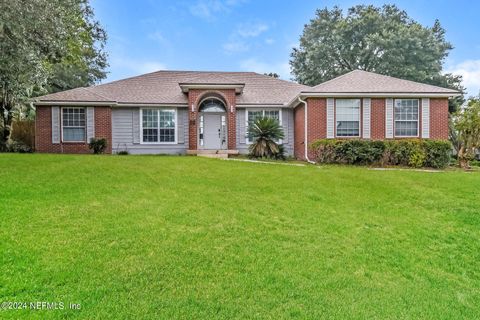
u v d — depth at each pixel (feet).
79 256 14.64
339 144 49.44
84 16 68.59
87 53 80.53
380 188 30.12
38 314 10.93
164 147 64.85
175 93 68.03
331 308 12.54
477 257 18.25
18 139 71.56
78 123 61.87
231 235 18.25
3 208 19.70
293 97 61.62
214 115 67.10
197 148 62.39
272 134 56.59
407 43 120.37
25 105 65.31
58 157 41.27
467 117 50.90
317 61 133.80
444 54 130.00
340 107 56.90
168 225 18.95
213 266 14.78
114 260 14.57
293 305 12.49
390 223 21.93
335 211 23.52
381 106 57.26
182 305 11.94
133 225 18.53
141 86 70.28
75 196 23.36
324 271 15.19
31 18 27.07
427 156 49.19
